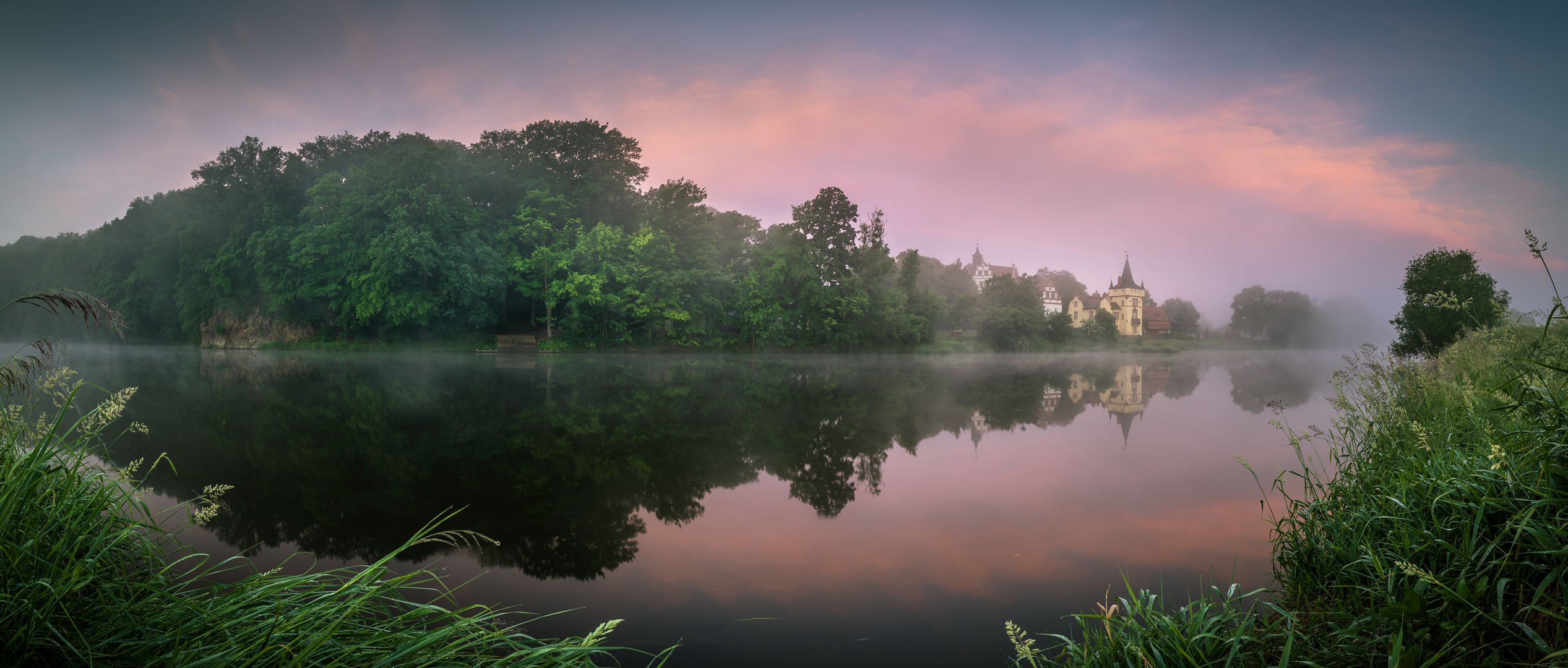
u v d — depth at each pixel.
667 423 13.03
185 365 26.27
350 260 39.28
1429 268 20.89
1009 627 3.35
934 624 4.33
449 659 2.52
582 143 48.47
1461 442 4.35
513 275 41.91
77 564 2.35
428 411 13.66
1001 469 9.23
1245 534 6.09
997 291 72.69
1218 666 2.95
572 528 6.37
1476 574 2.87
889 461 9.77
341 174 45.78
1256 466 9.28
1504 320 6.16
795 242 50.00
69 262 53.81
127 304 46.59
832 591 4.91
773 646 4.02
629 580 5.10
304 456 8.93
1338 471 4.81
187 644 2.25
